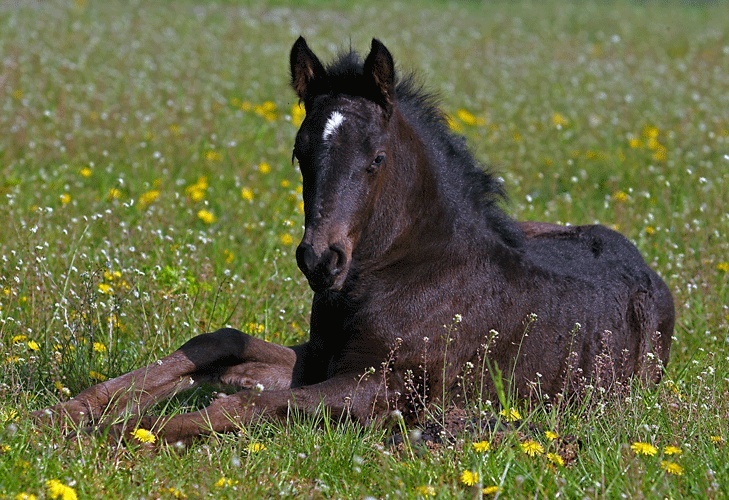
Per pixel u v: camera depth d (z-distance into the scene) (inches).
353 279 367.9
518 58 1179.3
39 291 440.5
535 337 394.9
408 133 368.8
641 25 1481.3
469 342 380.5
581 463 322.3
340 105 350.0
